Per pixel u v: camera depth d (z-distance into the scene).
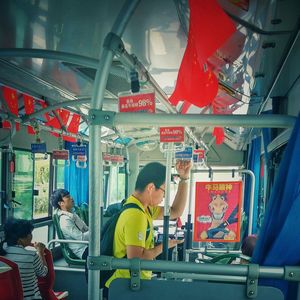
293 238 1.16
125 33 2.16
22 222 2.89
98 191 1.22
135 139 3.84
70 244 4.50
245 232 4.77
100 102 1.21
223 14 1.03
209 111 3.29
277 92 3.16
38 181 5.53
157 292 1.19
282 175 1.20
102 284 1.73
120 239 1.77
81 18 1.98
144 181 1.95
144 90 1.33
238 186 2.69
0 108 2.87
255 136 5.47
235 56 1.95
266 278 1.18
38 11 1.90
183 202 2.45
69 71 2.87
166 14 1.86
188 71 1.23
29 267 2.78
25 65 2.72
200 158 4.48
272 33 1.77
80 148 4.59
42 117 3.87
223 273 1.16
